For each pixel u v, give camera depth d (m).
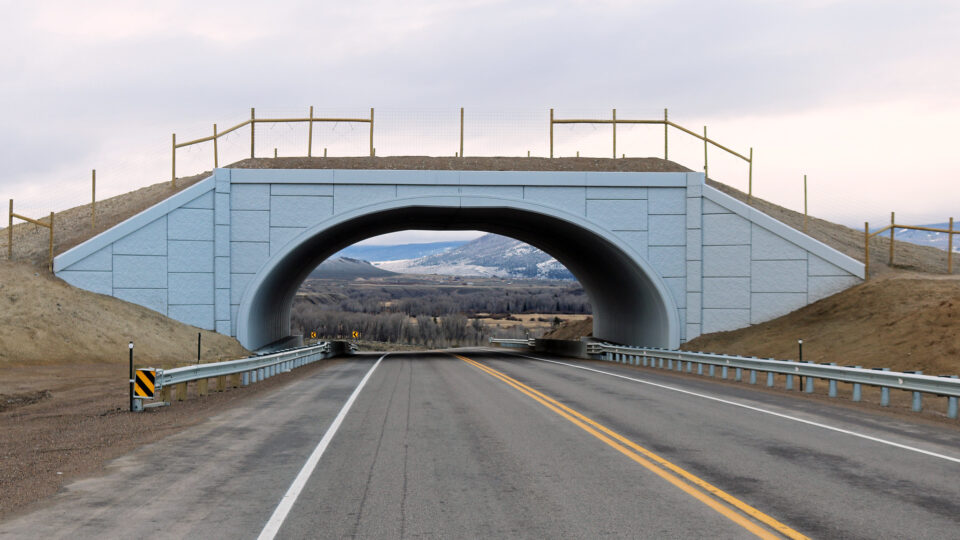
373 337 134.62
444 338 127.12
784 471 8.52
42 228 39.62
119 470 8.78
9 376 21.67
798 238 35.34
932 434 11.56
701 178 36.31
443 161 39.09
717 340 34.97
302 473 8.48
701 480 8.04
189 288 34.34
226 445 10.48
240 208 35.19
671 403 15.75
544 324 156.50
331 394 18.00
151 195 40.19
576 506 6.91
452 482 7.97
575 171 37.53
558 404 15.50
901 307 28.23
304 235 35.41
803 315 33.81
